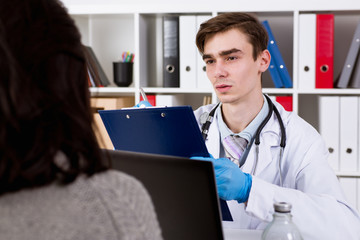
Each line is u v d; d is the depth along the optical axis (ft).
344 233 3.72
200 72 7.51
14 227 1.33
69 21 1.54
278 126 4.61
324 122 7.17
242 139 4.58
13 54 1.37
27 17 1.42
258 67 4.49
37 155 1.36
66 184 1.39
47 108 1.39
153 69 8.52
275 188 3.78
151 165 2.41
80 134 1.45
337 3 7.11
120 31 8.92
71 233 1.32
